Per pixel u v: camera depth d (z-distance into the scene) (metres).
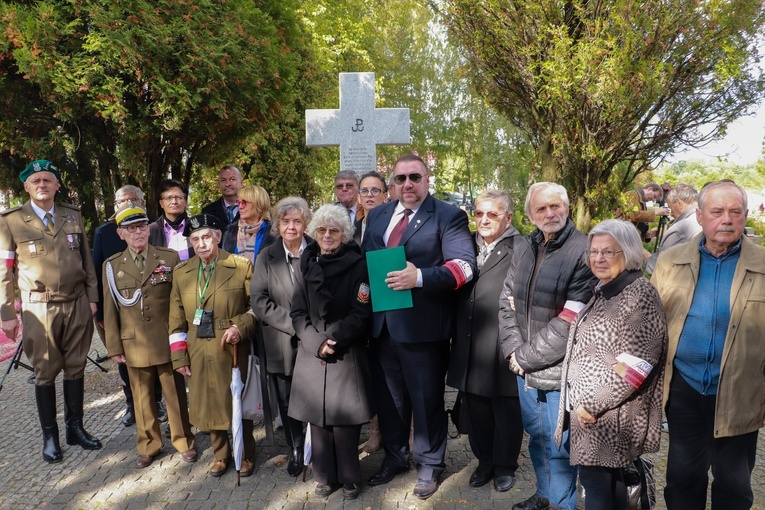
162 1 5.29
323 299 3.32
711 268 2.71
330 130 7.23
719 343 2.64
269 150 12.88
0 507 3.45
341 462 3.46
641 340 2.45
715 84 5.94
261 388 3.87
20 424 4.84
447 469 3.87
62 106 5.23
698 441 2.75
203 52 5.38
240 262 3.84
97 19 4.96
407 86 23.91
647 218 7.31
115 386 5.64
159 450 4.04
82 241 4.36
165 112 5.60
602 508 2.59
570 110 6.41
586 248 2.92
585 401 2.51
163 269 3.98
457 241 3.47
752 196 24.16
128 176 6.61
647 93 5.82
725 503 2.68
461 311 3.54
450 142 23.94
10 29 4.75
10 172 6.95
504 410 3.50
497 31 6.57
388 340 3.57
